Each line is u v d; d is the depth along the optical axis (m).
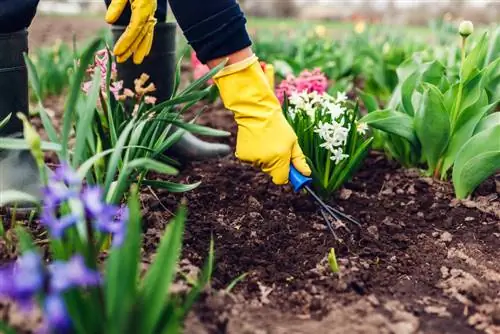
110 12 1.17
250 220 1.29
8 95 1.23
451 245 1.24
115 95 1.39
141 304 0.76
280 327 0.95
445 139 1.45
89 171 1.06
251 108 1.19
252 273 1.09
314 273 1.10
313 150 1.37
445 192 1.45
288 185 1.45
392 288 1.08
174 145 1.59
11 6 1.17
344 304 1.02
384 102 2.25
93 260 0.79
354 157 1.37
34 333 0.83
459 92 1.43
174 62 1.61
